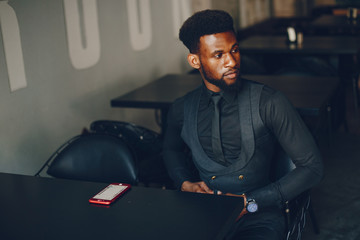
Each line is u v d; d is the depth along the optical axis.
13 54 2.76
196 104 1.92
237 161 1.84
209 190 1.84
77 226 1.50
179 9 5.06
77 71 3.38
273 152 1.91
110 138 2.26
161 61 4.73
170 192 1.71
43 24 3.01
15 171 2.85
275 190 1.76
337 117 4.18
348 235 2.74
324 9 8.95
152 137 2.73
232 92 1.82
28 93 2.91
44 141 3.08
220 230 1.43
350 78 4.98
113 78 3.86
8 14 2.71
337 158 3.89
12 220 1.57
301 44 5.05
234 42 1.73
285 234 1.86
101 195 1.70
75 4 3.30
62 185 1.84
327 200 3.18
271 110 1.78
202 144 1.92
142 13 4.26
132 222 1.50
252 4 8.23
